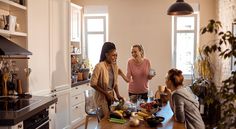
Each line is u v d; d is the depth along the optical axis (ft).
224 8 15.19
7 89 10.40
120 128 6.84
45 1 12.54
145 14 19.67
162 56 19.58
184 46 19.80
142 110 8.61
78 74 17.48
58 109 13.84
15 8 10.71
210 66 17.52
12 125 7.09
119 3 19.95
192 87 14.39
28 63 11.05
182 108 7.57
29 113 7.96
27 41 11.05
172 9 12.43
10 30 10.01
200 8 18.83
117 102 9.48
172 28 19.57
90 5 20.25
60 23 14.21
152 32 19.62
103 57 10.70
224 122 4.87
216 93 5.21
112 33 20.12
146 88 13.43
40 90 12.06
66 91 14.83
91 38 21.01
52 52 13.25
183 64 19.89
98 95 10.11
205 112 13.82
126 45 19.97
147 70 13.35
